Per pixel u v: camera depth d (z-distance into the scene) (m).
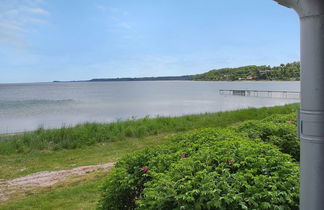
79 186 6.29
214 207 2.12
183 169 2.56
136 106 40.75
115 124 13.83
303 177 1.61
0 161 9.12
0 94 90.62
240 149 2.96
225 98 56.69
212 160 2.77
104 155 9.63
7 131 19.58
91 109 37.28
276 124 6.09
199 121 15.43
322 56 1.54
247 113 17.62
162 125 14.35
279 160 2.80
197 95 70.56
